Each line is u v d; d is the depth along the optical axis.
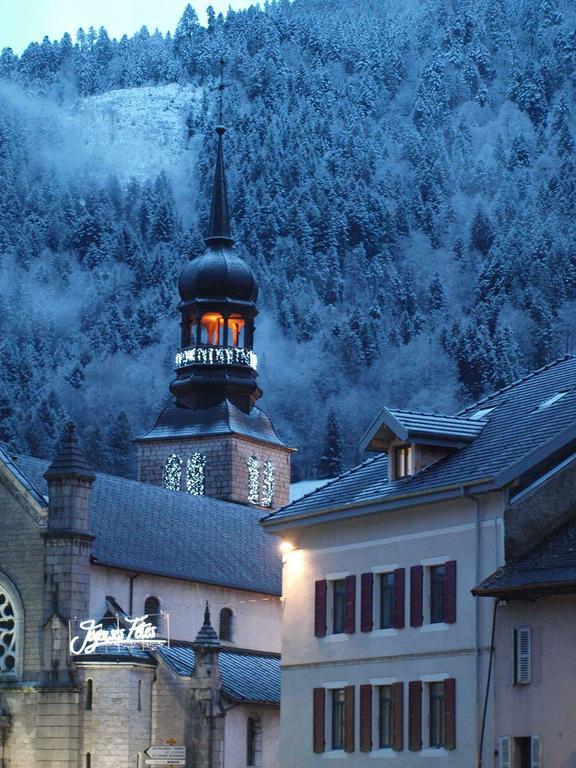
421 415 89.88
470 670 81.75
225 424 167.75
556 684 75.88
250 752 118.12
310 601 93.81
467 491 82.44
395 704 86.19
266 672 126.62
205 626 115.12
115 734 111.69
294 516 94.12
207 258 174.50
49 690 111.75
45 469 128.00
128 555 125.31
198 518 140.75
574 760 74.25
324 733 91.12
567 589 74.19
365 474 95.12
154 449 170.62
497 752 78.75
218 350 171.62
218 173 179.62
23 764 111.94
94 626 112.75
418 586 86.12
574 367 93.06
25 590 114.25
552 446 81.81
